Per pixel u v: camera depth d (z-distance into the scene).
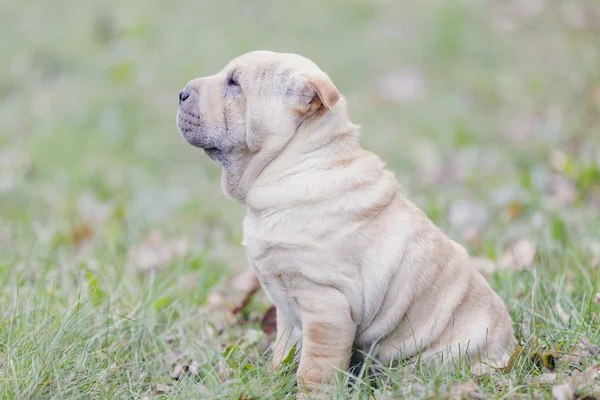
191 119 6.92
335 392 6.14
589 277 8.30
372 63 18.52
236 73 6.90
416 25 19.75
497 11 20.19
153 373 7.02
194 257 10.32
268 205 6.54
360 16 20.36
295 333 6.91
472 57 18.53
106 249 10.17
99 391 6.38
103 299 8.09
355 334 6.59
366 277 6.45
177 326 7.80
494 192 12.16
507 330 7.00
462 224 11.05
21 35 20.36
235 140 6.87
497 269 8.96
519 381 6.28
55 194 13.41
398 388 6.22
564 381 6.11
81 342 6.98
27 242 10.58
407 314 6.61
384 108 16.81
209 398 6.21
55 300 7.98
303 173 6.57
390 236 6.55
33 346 6.61
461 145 14.91
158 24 20.39
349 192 6.50
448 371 6.30
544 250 9.13
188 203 13.30
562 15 19.81
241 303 8.49
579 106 15.43
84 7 21.47
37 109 17.30
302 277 6.38
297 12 20.67
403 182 13.20
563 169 12.07
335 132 6.69
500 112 16.25
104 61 18.95
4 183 13.44
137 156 15.53
